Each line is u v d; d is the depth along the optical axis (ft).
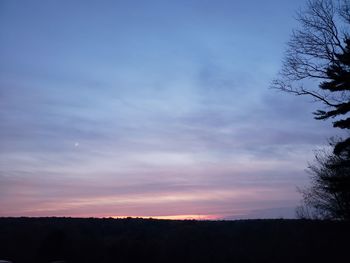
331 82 99.30
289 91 105.40
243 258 149.48
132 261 162.30
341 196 120.06
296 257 137.28
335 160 122.31
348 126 100.68
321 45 100.68
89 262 160.45
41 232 179.63
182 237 184.34
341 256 126.82
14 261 155.53
